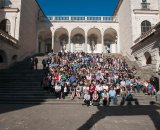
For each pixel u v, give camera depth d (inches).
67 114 421.7
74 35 1466.5
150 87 638.5
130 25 1099.3
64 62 893.2
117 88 634.8
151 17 1096.2
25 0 1115.3
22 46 1060.5
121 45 1322.6
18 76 760.3
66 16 1390.3
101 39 1398.9
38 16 1439.5
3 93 621.0
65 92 612.7
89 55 1104.2
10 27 1013.8
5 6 1039.6
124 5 1247.5
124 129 304.8
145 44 887.1
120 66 893.8
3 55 866.8
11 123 339.6
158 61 765.9
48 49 1498.5
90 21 1382.9
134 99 600.1
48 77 660.7
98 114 423.2
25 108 496.7
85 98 550.3
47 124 335.0
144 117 390.0
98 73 719.7
